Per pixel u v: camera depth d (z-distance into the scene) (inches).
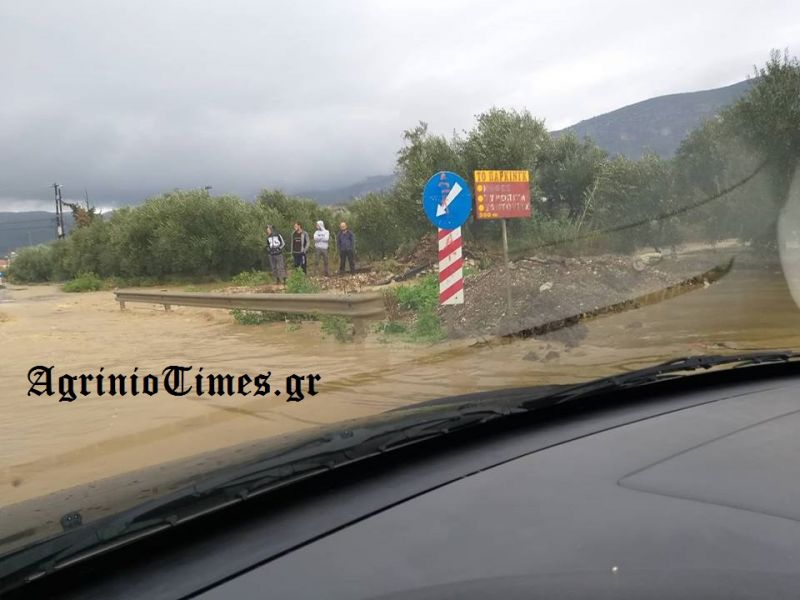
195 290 888.3
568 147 719.7
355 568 63.9
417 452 96.7
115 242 1256.8
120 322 507.2
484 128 720.3
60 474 162.1
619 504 76.2
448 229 340.5
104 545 64.1
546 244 541.6
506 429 108.6
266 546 68.4
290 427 196.2
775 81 514.6
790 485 79.7
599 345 284.4
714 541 66.6
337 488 83.8
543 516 74.1
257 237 1068.5
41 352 352.2
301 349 332.2
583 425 109.5
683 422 107.8
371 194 988.6
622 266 420.2
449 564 64.3
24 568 60.7
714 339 285.3
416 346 317.7
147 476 90.6
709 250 521.3
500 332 315.6
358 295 352.5
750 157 517.7
